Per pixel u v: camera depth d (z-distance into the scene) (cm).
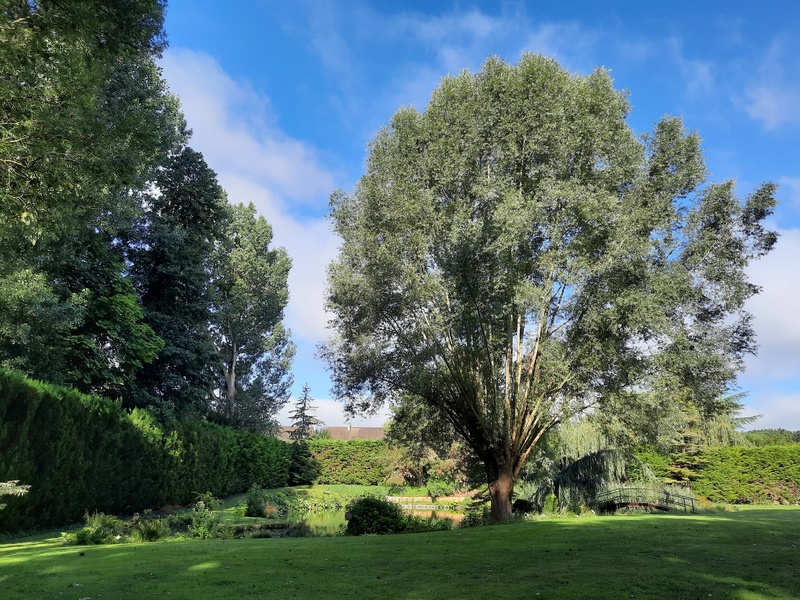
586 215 1407
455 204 1623
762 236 1548
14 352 1661
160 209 2978
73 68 669
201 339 2917
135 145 809
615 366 1498
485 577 682
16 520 1327
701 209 1553
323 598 566
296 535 1587
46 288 1609
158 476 2092
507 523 1464
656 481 2158
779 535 1074
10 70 630
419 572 721
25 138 648
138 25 751
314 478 4106
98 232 2078
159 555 877
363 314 1738
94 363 2064
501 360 1719
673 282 1428
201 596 576
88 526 1242
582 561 797
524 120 1577
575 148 1533
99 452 1683
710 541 994
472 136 1593
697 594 584
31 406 1357
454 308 1520
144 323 2544
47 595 585
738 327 1559
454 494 3450
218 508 2373
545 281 1540
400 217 1628
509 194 1443
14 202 683
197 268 2930
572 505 1847
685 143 1583
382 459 3581
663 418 1526
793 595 581
